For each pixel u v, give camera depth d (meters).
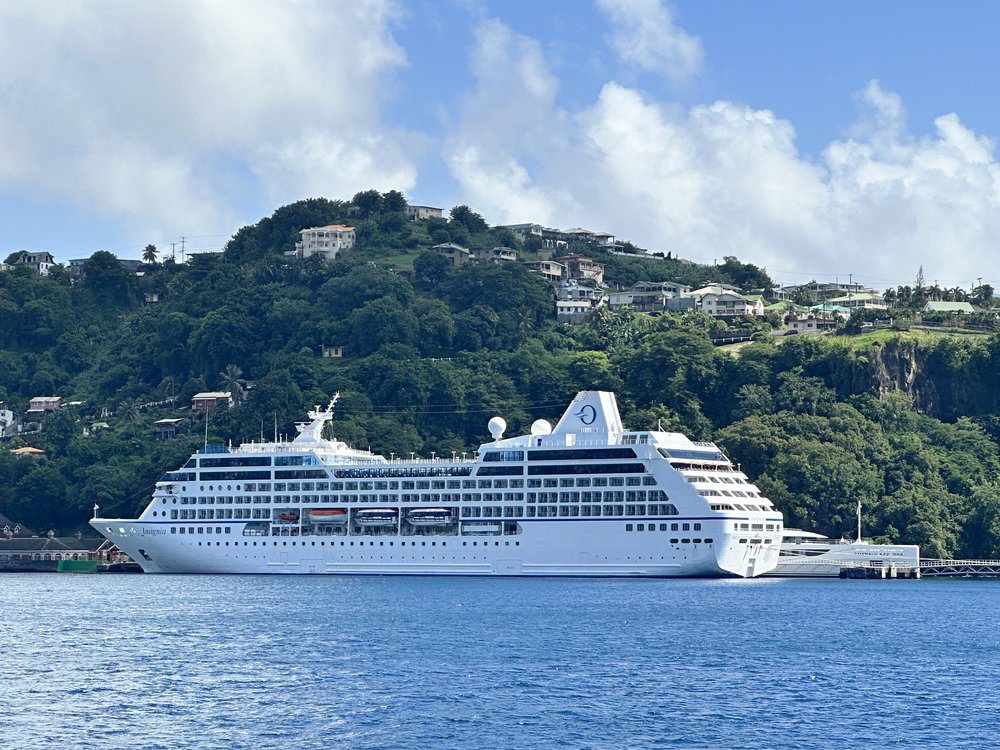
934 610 180.50
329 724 103.19
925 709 109.12
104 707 109.31
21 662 131.62
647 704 109.94
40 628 159.50
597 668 125.88
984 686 118.88
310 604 182.12
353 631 152.25
